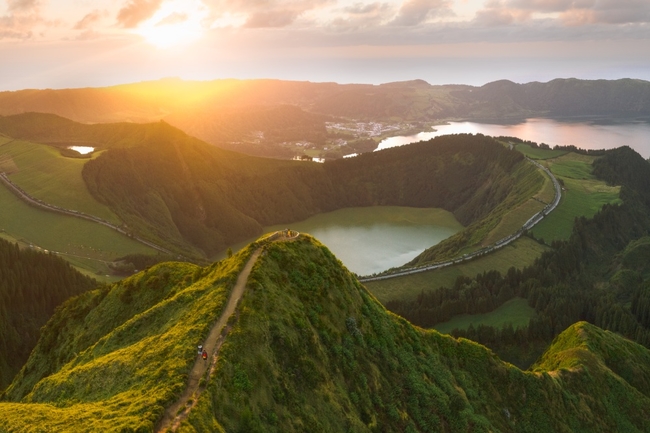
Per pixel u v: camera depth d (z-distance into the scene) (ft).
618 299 620.49
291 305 218.18
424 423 233.55
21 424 155.33
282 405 175.63
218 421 152.66
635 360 403.13
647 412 346.13
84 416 153.28
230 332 183.93
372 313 267.59
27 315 476.95
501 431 271.49
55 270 528.63
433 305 567.18
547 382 317.42
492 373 302.45
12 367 428.56
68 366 242.58
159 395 154.61
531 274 630.74
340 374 213.87
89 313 323.78
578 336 407.03
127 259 654.53
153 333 221.05
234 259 244.22
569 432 299.79
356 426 196.03
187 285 283.79
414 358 266.77
